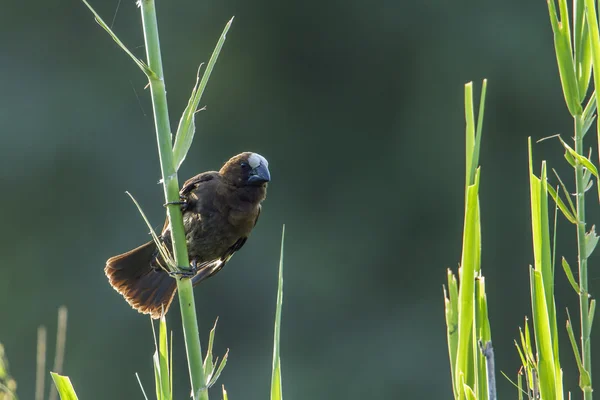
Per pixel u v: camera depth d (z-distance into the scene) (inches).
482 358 148.9
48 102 684.1
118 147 685.9
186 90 724.0
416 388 671.1
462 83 736.3
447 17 743.1
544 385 150.9
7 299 653.3
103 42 705.0
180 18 725.3
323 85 757.3
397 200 741.9
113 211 673.6
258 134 743.7
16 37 695.7
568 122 721.0
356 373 678.5
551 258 153.9
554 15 159.5
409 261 729.6
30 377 637.3
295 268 707.4
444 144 737.6
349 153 753.6
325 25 749.9
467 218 145.4
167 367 155.3
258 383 658.8
